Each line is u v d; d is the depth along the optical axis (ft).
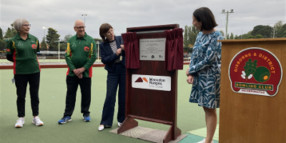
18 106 12.96
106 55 12.53
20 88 12.82
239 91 6.70
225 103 6.99
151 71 11.27
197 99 9.08
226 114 6.99
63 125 13.14
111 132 12.00
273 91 6.11
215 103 8.67
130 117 12.09
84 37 13.47
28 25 12.66
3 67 53.06
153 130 12.28
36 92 13.15
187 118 14.87
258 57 6.27
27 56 12.64
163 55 10.80
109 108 12.57
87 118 13.84
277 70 5.99
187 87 28.68
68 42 13.47
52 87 27.02
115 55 11.98
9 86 27.50
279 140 6.12
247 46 6.45
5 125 13.03
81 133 11.82
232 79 6.81
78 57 13.30
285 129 6.00
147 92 11.51
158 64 11.00
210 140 9.21
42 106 17.71
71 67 13.14
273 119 6.18
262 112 6.34
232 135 6.92
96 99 20.40
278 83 6.01
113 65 12.48
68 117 13.82
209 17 8.39
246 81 6.54
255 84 6.39
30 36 13.00
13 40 12.43
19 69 12.64
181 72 53.62
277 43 5.94
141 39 11.38
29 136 11.34
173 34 10.05
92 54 13.50
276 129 6.15
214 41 8.46
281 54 5.90
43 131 12.09
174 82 10.54
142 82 11.61
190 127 13.01
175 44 10.02
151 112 11.47
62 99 20.27
